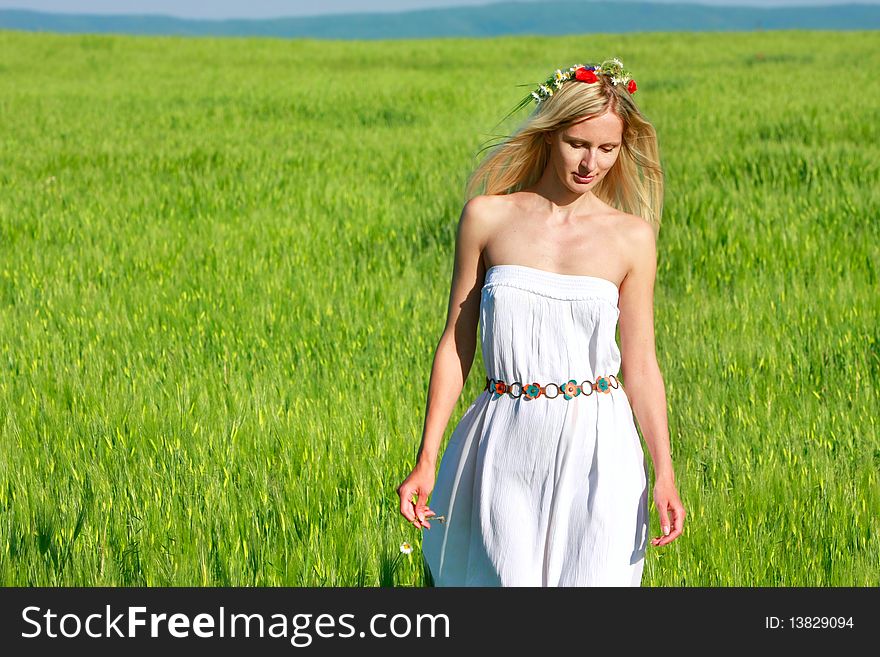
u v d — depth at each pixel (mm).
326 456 6836
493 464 4168
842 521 5961
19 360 8961
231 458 6762
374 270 12531
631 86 4105
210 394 8062
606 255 4117
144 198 17031
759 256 12391
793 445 7000
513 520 4121
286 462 6727
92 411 7629
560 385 4109
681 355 8945
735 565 5598
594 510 4055
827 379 8430
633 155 4340
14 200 17016
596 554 4035
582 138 3967
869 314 10062
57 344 9375
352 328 9875
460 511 4336
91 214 15680
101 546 5746
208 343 9484
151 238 14125
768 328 9672
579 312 4070
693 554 5785
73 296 11047
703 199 15406
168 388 8180
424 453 4273
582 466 4102
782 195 16078
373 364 8883
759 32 85875
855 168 17422
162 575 5570
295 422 7359
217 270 12297
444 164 21188
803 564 5637
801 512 6098
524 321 4090
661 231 13383
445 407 4340
